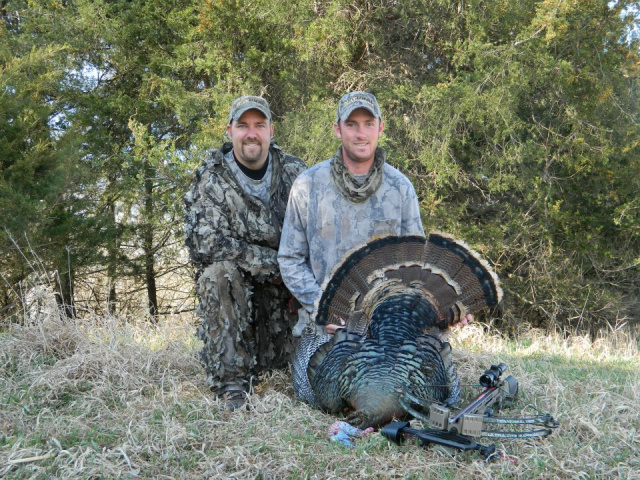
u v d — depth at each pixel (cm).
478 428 334
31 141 1133
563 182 1222
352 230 453
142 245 1421
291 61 1167
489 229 1178
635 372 574
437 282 416
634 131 1147
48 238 1120
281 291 490
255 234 457
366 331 412
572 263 1262
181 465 334
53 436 358
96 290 1441
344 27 1134
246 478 318
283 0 1116
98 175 1234
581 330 1258
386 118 1164
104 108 1284
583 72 1142
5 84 1074
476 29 1124
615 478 323
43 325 533
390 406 354
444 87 1083
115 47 1300
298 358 448
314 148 1077
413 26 1235
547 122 1222
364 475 318
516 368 519
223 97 1092
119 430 372
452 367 410
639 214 1216
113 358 480
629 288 1309
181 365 508
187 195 456
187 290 1603
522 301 1241
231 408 420
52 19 1279
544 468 328
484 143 1212
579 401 438
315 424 382
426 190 1199
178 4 1278
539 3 1079
